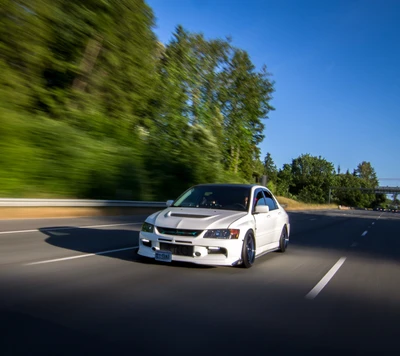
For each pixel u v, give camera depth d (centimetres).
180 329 454
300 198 11019
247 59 4131
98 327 445
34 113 2211
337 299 623
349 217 3625
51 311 489
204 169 3192
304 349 421
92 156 2169
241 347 416
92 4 2345
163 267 759
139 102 2841
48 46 2223
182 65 3456
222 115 4012
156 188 2636
